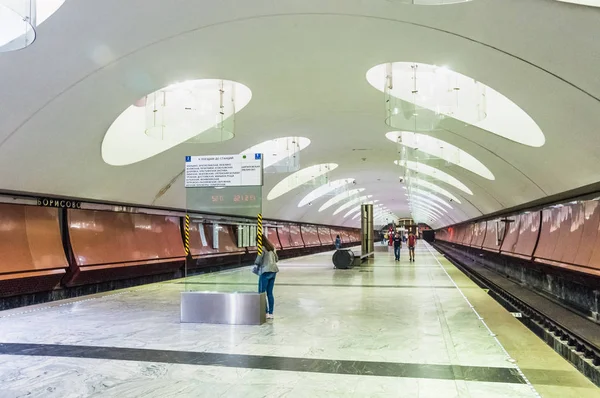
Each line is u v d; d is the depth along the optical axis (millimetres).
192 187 9008
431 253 37656
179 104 11805
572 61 6957
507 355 6074
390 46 8641
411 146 17953
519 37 6961
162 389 4816
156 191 16188
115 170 13227
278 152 18078
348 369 5480
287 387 4855
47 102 8766
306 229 41625
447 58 8547
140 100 11539
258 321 8180
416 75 10547
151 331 7680
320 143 18656
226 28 7922
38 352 6332
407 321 8453
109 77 8797
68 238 12922
